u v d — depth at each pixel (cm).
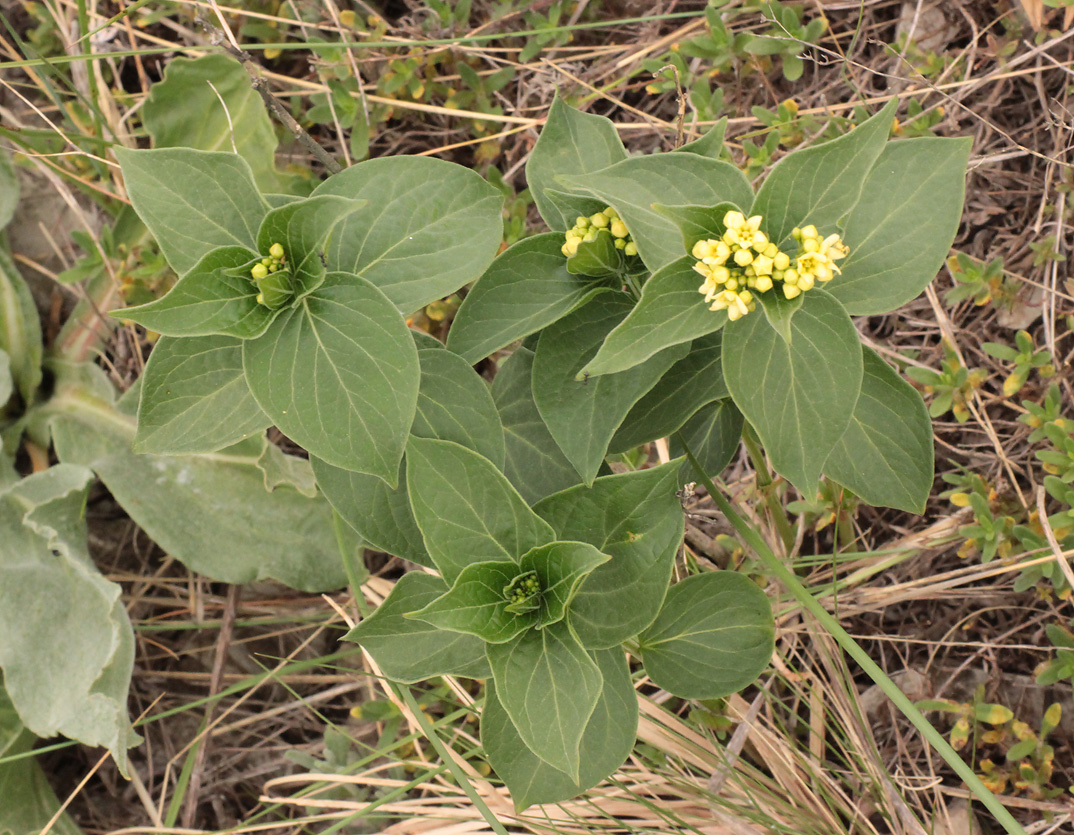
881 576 73
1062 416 70
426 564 60
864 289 56
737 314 51
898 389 58
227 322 54
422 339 59
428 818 70
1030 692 70
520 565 56
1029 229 72
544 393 57
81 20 73
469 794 63
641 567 58
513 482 62
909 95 74
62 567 74
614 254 57
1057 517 67
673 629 62
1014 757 67
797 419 53
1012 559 69
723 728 69
